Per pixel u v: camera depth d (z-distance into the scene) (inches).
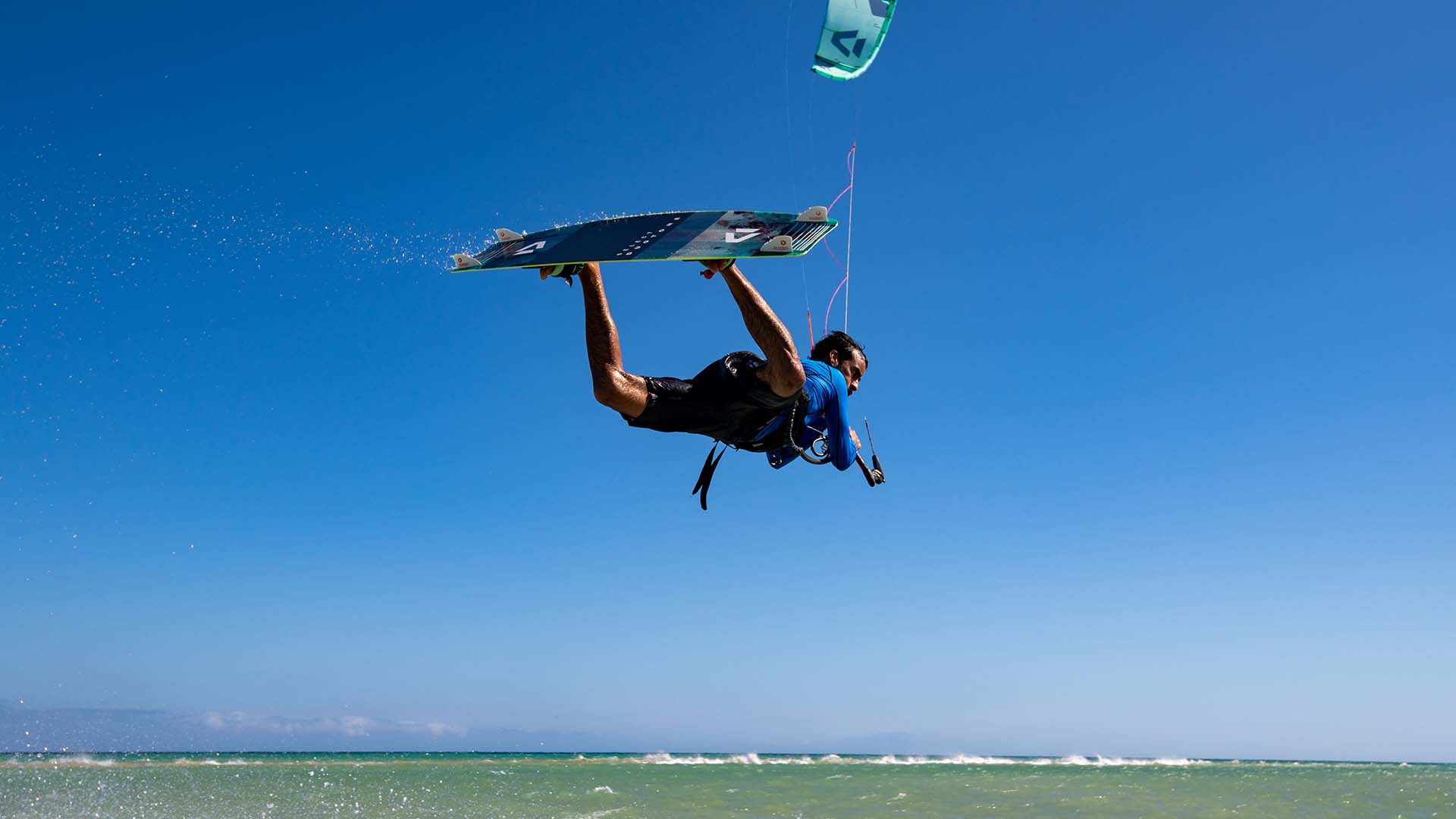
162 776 887.7
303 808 625.6
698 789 854.5
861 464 191.6
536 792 784.9
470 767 1283.2
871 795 804.6
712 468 180.9
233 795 707.4
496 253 157.6
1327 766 2261.3
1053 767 1736.0
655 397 158.2
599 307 156.9
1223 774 1411.2
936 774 1237.1
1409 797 858.8
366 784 842.8
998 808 699.4
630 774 1121.4
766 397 157.6
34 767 993.5
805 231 142.9
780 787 887.1
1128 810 695.1
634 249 143.9
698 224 148.1
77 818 550.3
